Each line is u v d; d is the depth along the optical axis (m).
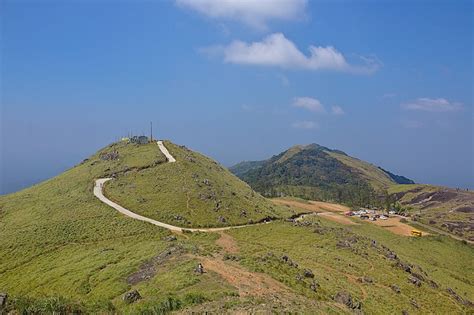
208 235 109.94
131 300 50.38
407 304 69.88
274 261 70.38
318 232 122.88
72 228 107.62
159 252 76.69
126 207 129.12
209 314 39.69
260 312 40.47
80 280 69.62
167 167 165.38
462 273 144.12
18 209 130.50
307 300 51.72
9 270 84.94
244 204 150.75
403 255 142.50
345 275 80.56
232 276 56.94
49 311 40.12
